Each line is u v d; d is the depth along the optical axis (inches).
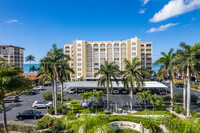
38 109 970.1
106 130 499.8
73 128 562.3
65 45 3080.7
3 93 472.7
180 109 843.4
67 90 1790.1
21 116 767.1
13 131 578.6
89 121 516.1
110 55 2664.9
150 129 561.3
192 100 1061.8
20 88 501.7
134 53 2518.5
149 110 902.4
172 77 937.5
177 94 1109.1
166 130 578.6
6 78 448.1
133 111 883.4
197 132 448.1
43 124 634.8
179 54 791.7
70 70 908.0
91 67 2694.4
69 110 901.8
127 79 885.8
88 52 2719.0
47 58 804.0
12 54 3004.4
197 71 715.4
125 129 641.6
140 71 884.0
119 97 1371.8
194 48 734.5
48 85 2201.0
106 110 895.7
